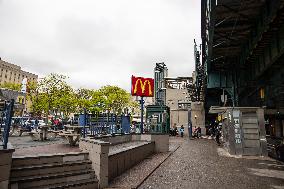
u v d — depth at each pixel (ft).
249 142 55.26
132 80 62.69
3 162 17.51
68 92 135.33
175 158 48.44
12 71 292.20
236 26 62.34
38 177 20.59
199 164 41.32
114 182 27.20
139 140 58.18
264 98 81.56
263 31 51.49
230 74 102.53
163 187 26.07
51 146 36.81
